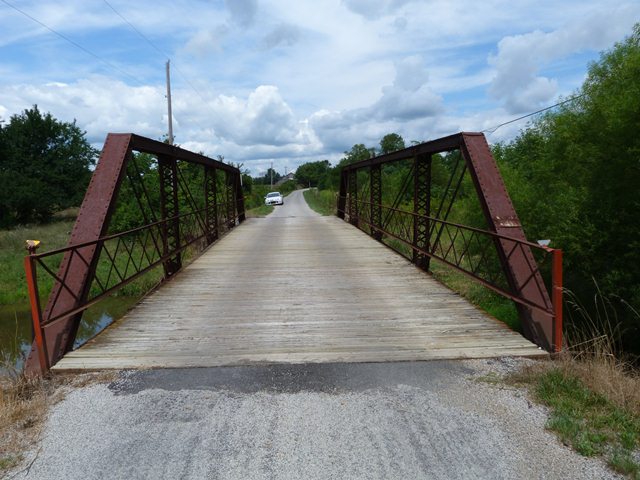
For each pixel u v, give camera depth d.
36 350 4.71
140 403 3.78
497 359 4.65
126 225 18.39
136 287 11.83
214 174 15.51
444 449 3.07
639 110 6.29
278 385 4.07
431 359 4.63
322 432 3.30
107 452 3.10
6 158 32.00
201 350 4.95
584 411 3.46
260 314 6.32
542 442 3.12
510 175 10.34
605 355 4.28
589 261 7.36
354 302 6.91
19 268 14.11
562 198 7.89
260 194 66.50
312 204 50.28
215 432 3.32
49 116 32.72
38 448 3.16
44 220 31.39
